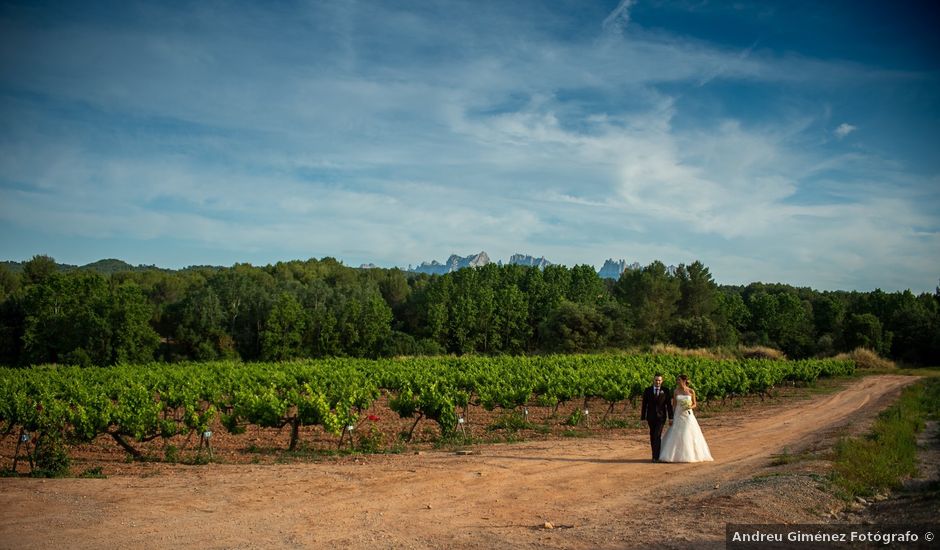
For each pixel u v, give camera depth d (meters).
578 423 22.31
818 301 99.12
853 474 11.55
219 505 9.71
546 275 105.62
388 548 7.62
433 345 82.06
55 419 14.96
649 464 13.81
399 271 115.19
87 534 8.08
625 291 96.25
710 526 8.34
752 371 37.22
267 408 16.94
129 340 65.12
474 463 13.76
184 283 97.88
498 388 24.27
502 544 7.75
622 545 7.63
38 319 65.19
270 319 76.00
